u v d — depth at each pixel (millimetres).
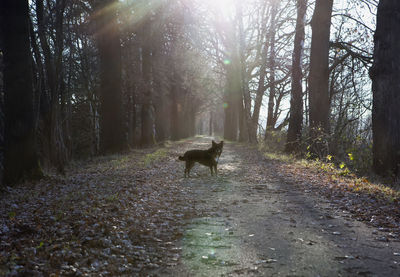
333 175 9719
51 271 3299
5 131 9281
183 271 3377
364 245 4074
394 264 3471
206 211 6062
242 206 6426
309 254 3768
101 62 19469
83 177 10211
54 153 11125
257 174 10984
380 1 10164
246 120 28828
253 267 3416
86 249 3896
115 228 4734
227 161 15484
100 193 7254
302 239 4305
